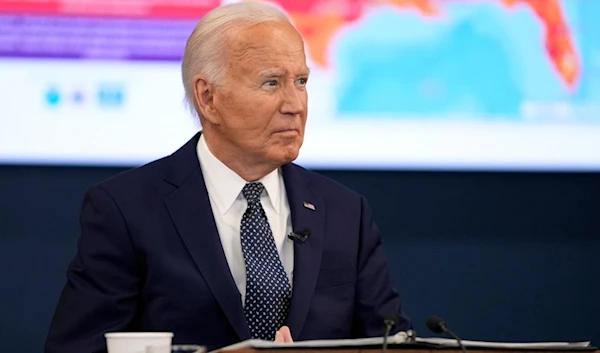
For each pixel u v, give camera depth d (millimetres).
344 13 11898
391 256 12727
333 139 11797
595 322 12945
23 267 12211
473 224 12836
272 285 7887
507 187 12898
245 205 8211
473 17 12016
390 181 12750
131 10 11617
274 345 6227
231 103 7953
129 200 8039
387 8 11930
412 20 11961
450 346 6449
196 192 8133
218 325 7750
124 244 7895
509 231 12883
